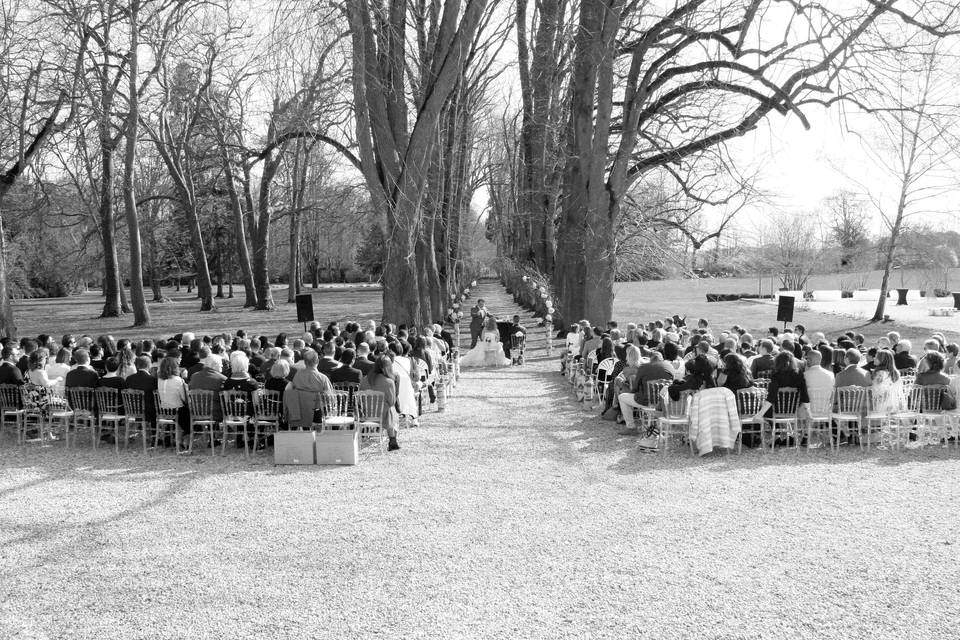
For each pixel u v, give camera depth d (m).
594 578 6.46
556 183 32.66
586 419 13.86
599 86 21.97
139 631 5.62
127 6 34.06
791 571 6.55
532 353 26.33
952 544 7.14
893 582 6.29
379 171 21.70
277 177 56.41
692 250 26.98
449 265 35.38
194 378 11.19
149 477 9.95
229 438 12.16
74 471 10.28
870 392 11.00
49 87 26.56
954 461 10.38
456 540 7.43
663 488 9.16
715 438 10.70
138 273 39.81
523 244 46.50
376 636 5.49
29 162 25.64
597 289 23.25
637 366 12.70
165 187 56.16
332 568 6.76
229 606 6.02
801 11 18.27
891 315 43.94
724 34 20.33
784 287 79.31
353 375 12.20
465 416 14.34
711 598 6.04
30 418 13.09
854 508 8.27
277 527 7.88
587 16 22.05
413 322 21.88
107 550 7.26
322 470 10.28
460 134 33.88
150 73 36.88
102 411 11.66
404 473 10.06
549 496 8.88
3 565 6.92
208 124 42.59
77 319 47.16
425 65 24.98
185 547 7.32
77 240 57.44
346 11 18.31
